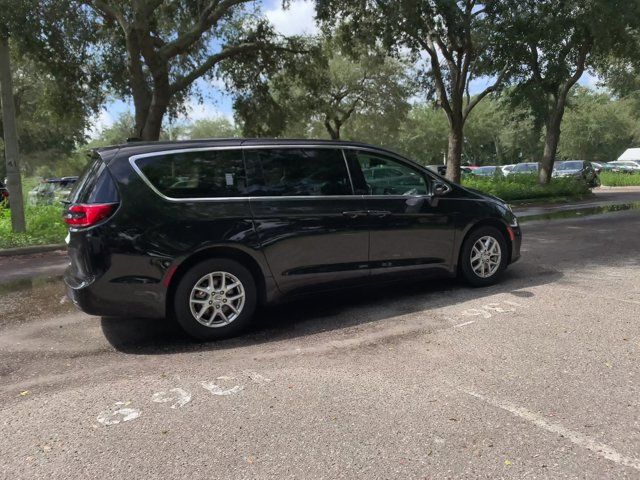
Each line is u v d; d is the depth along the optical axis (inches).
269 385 149.1
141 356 176.4
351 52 743.7
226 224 187.8
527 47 742.5
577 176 1129.4
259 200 194.9
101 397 144.4
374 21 653.3
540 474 104.9
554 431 120.6
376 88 1235.2
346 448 115.8
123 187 178.4
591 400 134.8
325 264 206.8
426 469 107.4
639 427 121.6
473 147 2608.3
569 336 180.9
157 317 183.0
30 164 1723.7
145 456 114.8
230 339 190.9
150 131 588.1
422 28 571.2
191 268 183.8
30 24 459.2
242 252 192.1
